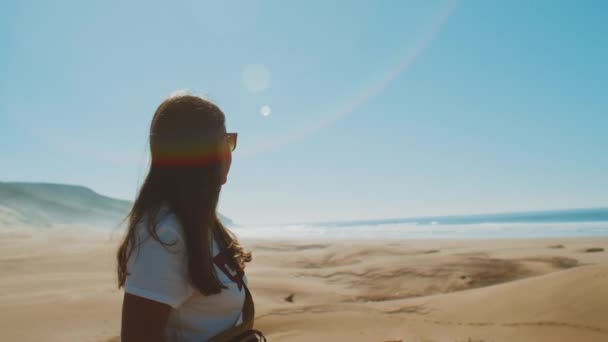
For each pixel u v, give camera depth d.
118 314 12.53
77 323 11.59
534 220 97.44
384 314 11.41
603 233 47.09
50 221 103.06
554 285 10.70
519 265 23.83
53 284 18.17
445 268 23.12
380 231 78.69
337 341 9.33
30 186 121.44
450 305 11.72
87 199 134.25
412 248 35.09
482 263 24.19
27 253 32.22
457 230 68.19
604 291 9.29
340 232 86.38
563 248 31.77
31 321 11.68
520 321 9.20
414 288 20.27
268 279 20.08
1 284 18.53
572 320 8.34
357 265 25.58
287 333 10.18
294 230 114.12
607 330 7.75
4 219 89.06
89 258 29.75
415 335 9.45
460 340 8.77
